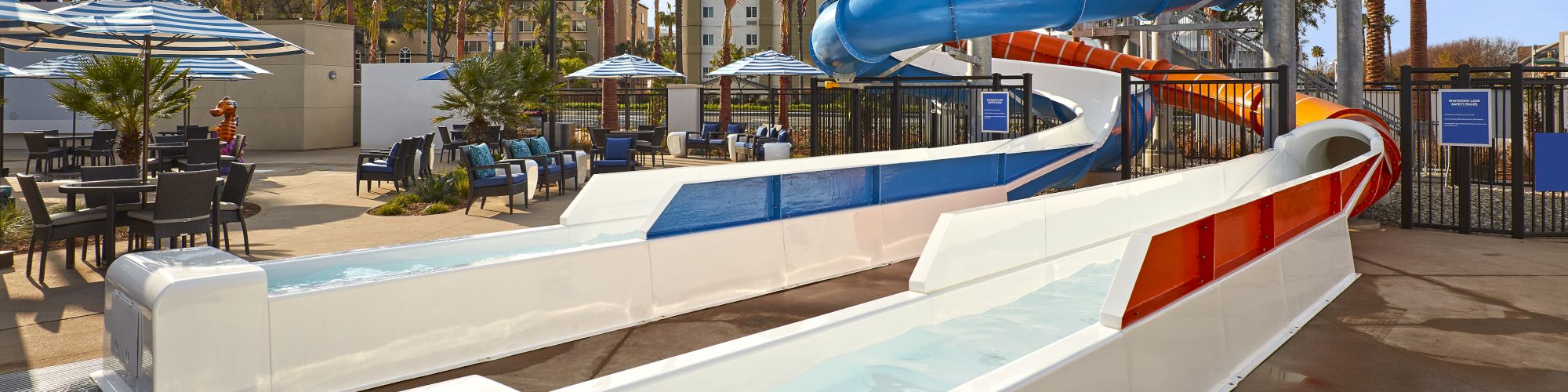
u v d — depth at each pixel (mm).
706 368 3062
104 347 4461
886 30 11773
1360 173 8141
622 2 92125
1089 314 5195
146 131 10055
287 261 5430
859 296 6688
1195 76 15117
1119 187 7066
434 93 24719
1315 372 4582
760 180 7000
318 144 25203
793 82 65500
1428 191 13656
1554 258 8016
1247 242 5043
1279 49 10906
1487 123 9289
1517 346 5078
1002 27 11023
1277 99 10969
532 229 6863
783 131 19906
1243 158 9273
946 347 4398
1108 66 17516
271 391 4207
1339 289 6523
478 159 11594
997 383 2904
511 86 17875
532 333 5312
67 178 15625
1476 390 4285
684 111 24828
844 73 14383
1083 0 10484
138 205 7828
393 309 4703
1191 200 8227
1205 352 4258
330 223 10383
